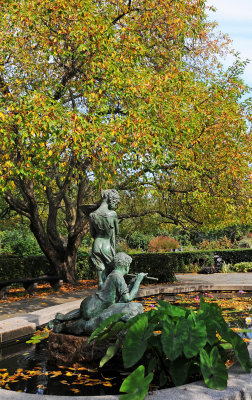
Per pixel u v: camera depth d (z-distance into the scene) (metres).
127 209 15.19
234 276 15.78
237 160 10.35
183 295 10.77
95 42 7.91
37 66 9.23
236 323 6.64
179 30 10.28
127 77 8.38
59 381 3.89
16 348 5.24
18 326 5.75
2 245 20.45
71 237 13.00
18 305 8.73
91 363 4.34
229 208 10.70
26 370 4.29
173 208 14.37
